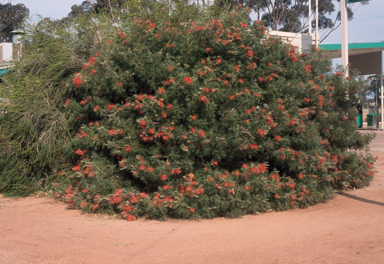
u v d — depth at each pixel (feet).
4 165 27.32
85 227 18.92
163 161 20.53
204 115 21.12
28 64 29.58
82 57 28.99
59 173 26.58
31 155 26.86
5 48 57.21
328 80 27.55
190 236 17.21
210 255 14.53
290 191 22.20
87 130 22.66
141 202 20.48
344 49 35.63
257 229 18.26
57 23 30.99
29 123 26.63
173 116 20.72
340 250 14.67
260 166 20.95
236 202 20.45
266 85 23.45
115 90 22.43
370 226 18.16
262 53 23.35
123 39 22.22
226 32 22.27
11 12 97.60
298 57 25.45
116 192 20.74
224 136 21.09
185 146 20.10
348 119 28.60
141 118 20.03
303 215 21.07
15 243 15.93
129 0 31.68
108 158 23.34
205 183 20.36
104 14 30.89
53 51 29.45
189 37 22.34
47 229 18.51
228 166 22.86
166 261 13.93
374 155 46.29
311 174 23.27
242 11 24.57
